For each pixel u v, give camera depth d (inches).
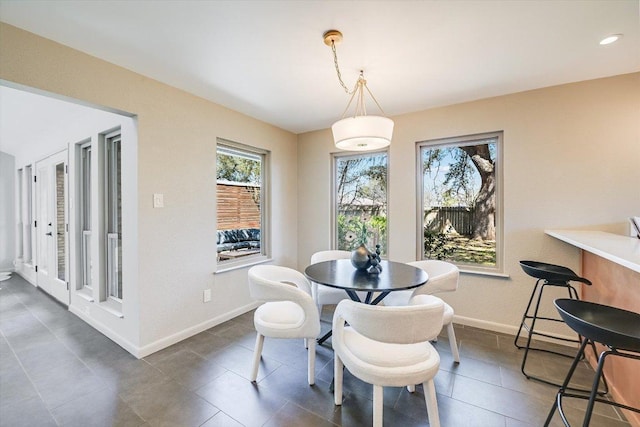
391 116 127.6
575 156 95.1
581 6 58.9
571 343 95.5
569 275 75.4
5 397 70.4
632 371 62.3
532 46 73.8
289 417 64.0
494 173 111.4
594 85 92.4
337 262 102.0
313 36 69.5
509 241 105.4
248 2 57.6
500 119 106.3
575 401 69.3
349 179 147.9
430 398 55.4
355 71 87.4
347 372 82.0
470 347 95.7
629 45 73.1
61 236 143.6
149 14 61.2
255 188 141.2
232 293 122.4
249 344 98.8
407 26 65.5
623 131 89.1
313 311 71.3
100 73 79.3
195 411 65.7
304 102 112.8
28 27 65.5
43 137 150.4
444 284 79.1
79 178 123.0
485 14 61.3
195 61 81.3
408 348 58.3
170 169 97.3
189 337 103.6
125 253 92.8
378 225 138.9
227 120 118.6
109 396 70.9
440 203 122.6
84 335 104.2
